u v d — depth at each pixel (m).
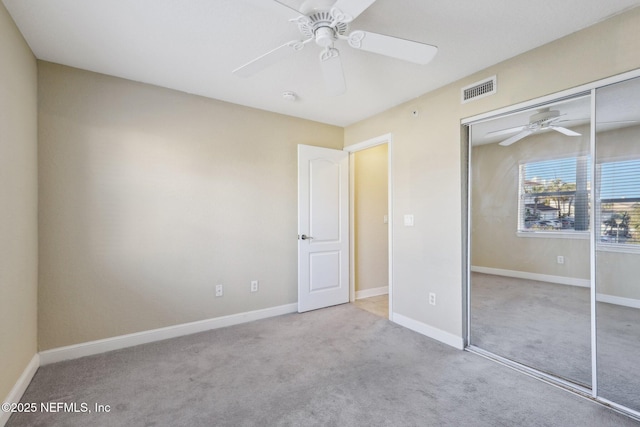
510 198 2.43
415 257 3.02
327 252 3.79
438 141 2.80
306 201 3.60
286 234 3.56
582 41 1.93
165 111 2.81
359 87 2.79
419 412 1.78
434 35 1.99
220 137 3.11
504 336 2.47
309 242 3.63
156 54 2.24
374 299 4.18
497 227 2.53
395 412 1.78
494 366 2.31
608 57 1.83
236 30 1.95
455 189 2.65
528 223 2.35
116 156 2.59
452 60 2.31
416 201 3.01
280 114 3.52
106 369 2.25
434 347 2.64
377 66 2.39
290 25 1.89
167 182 2.82
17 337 1.87
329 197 3.80
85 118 2.46
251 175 3.31
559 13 1.78
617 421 1.70
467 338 2.65
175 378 2.14
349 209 4.05
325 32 1.53
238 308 3.23
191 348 2.61
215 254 3.08
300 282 3.57
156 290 2.77
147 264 2.72
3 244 1.67
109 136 2.56
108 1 1.67
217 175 3.09
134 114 2.66
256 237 3.34
